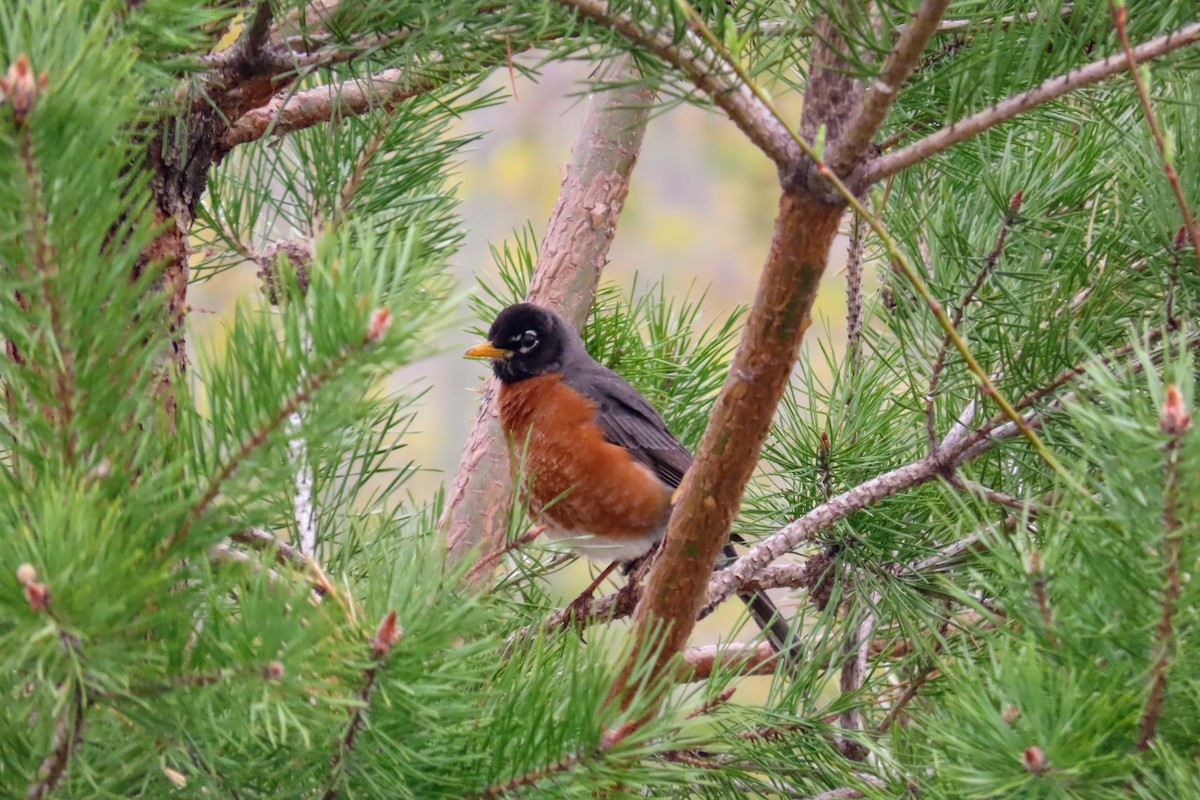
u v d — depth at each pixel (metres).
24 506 2.84
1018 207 5.59
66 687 2.75
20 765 3.09
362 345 2.75
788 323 4.14
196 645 2.92
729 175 20.39
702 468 4.53
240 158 7.05
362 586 4.09
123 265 2.86
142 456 2.96
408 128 6.86
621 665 3.62
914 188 6.60
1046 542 4.09
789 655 6.13
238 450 2.92
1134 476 3.10
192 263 8.54
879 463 6.96
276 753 3.36
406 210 7.07
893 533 6.42
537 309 8.59
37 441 3.03
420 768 3.44
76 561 2.57
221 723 3.10
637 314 8.80
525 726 3.46
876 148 4.77
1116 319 5.58
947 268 6.37
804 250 3.99
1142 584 3.17
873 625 6.50
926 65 4.55
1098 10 3.72
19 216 2.71
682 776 3.77
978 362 5.92
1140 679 3.30
